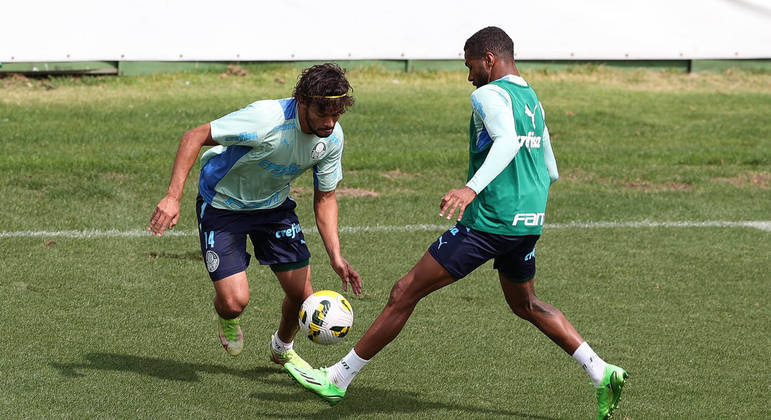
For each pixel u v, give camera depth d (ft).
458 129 124.47
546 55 151.02
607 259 75.61
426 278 42.73
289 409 44.93
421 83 148.25
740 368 53.52
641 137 125.90
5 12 130.31
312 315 44.65
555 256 75.92
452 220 85.87
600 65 157.28
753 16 154.20
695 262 75.82
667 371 52.60
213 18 139.33
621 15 152.05
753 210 93.61
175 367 49.62
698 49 154.30
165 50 138.31
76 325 55.21
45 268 65.92
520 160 42.06
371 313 61.00
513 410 46.14
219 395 46.11
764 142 125.59
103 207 83.15
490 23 148.46
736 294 68.13
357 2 144.66
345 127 122.31
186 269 67.82
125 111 124.06
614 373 43.11
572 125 129.80
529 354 54.34
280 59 143.54
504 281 45.06
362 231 80.89
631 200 95.04
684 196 97.86
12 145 104.68
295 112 42.04
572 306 63.98
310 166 44.24
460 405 46.47
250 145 42.37
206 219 45.44
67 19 133.18
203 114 124.06
